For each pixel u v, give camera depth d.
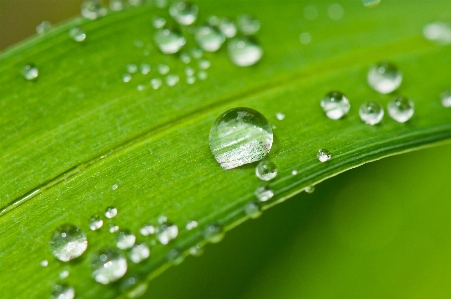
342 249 0.10
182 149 0.09
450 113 0.09
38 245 0.09
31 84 0.09
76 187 0.09
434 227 0.10
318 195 0.10
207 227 0.09
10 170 0.09
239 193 0.09
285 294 0.10
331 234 0.10
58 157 0.09
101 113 0.09
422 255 0.10
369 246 0.10
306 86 0.09
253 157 0.09
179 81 0.09
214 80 0.09
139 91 0.09
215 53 0.09
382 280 0.09
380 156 0.09
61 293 0.08
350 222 0.10
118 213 0.09
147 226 0.09
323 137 0.09
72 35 0.09
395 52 0.10
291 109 0.09
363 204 0.10
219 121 0.09
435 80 0.10
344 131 0.09
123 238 0.09
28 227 0.09
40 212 0.09
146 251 0.09
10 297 0.08
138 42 0.09
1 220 0.09
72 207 0.09
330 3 0.10
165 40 0.09
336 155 0.09
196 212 0.09
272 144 0.09
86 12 0.10
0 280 0.08
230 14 0.10
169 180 0.09
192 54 0.09
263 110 0.09
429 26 0.10
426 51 0.10
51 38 0.09
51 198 0.09
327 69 0.09
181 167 0.09
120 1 0.10
